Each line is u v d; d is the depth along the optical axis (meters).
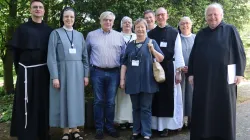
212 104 3.67
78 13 5.52
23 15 7.52
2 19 7.85
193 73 3.87
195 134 3.80
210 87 3.66
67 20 4.04
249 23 8.12
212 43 3.67
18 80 3.89
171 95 4.51
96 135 4.53
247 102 6.73
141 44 4.24
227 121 3.62
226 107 3.62
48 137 4.11
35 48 3.85
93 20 5.66
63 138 4.29
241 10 7.41
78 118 4.10
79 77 4.08
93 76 4.43
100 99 4.45
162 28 4.52
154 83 4.22
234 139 3.71
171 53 4.46
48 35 4.00
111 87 4.44
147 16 4.68
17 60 3.94
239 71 3.61
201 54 3.73
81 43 4.14
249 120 5.34
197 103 3.77
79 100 4.11
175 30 4.52
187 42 4.79
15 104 3.94
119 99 4.83
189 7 6.54
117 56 4.43
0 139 4.59
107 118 4.59
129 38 4.70
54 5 6.46
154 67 4.16
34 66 3.87
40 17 3.94
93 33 4.47
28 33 3.84
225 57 3.59
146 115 4.34
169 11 6.20
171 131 4.86
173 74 4.50
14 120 3.99
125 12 5.44
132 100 4.38
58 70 4.00
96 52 4.38
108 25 4.36
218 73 3.61
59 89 4.00
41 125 4.01
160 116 4.54
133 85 4.20
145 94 4.23
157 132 4.82
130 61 4.23
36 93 3.90
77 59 4.06
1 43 8.69
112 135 4.59
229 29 3.67
